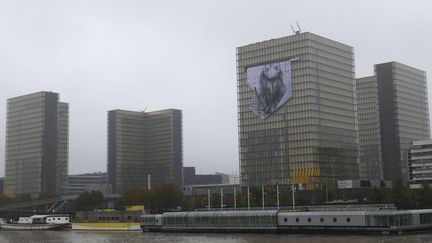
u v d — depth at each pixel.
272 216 165.62
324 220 155.00
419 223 150.25
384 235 141.38
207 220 182.00
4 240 171.38
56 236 189.00
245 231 171.75
